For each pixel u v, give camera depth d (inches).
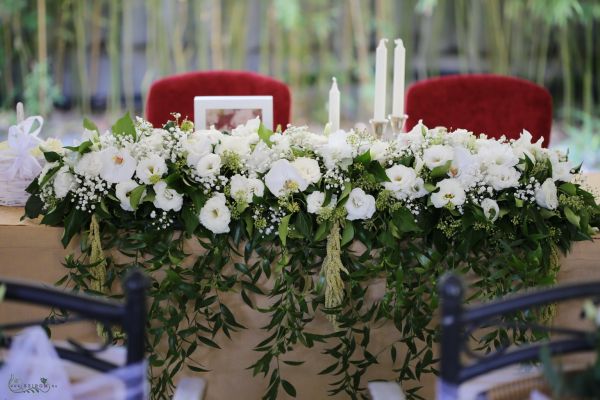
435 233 68.4
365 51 176.4
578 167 71.4
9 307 69.9
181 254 67.4
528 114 105.3
